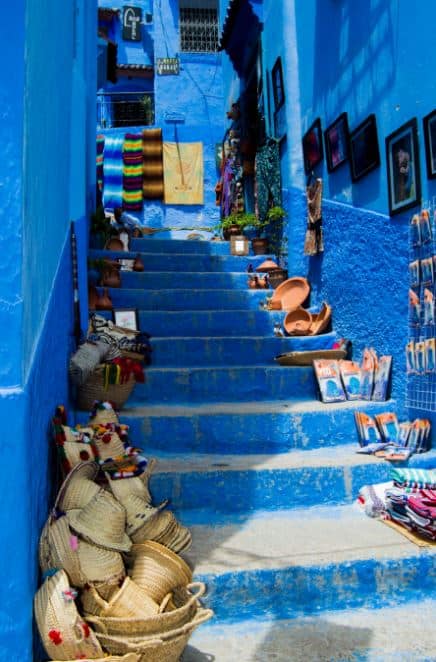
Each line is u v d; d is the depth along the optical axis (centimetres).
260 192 798
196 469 360
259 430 414
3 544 214
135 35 1598
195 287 666
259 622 279
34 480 237
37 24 258
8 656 213
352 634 269
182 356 523
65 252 380
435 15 379
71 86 455
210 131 1255
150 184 1212
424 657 252
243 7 798
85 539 246
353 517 351
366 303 489
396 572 298
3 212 219
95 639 216
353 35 505
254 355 535
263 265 693
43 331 275
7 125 221
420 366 395
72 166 463
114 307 602
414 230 410
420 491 342
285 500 364
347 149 514
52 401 305
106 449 307
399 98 427
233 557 297
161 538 277
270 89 761
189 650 256
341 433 429
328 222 567
